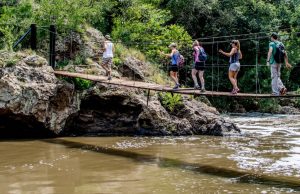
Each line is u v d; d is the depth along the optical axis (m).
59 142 14.71
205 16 33.09
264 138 16.25
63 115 16.00
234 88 11.44
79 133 16.73
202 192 8.77
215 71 33.38
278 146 14.39
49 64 17.58
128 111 17.02
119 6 25.83
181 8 31.86
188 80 31.02
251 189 9.06
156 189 8.97
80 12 20.23
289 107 31.64
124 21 25.06
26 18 19.30
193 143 14.84
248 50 33.47
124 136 16.39
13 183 9.31
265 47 33.38
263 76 33.56
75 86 16.56
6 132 15.89
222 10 33.47
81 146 13.98
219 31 32.84
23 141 14.82
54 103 15.83
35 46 17.92
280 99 32.94
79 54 19.33
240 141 15.43
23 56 15.98
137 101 16.84
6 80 14.80
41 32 19.22
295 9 35.12
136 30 24.53
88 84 16.73
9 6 20.42
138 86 13.36
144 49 24.22
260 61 33.50
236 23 33.25
